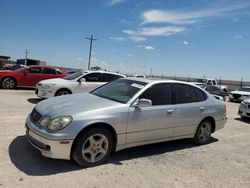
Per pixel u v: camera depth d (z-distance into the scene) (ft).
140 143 18.13
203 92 22.70
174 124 19.79
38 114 16.19
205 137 22.63
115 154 18.30
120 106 16.96
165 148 20.77
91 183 13.84
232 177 16.39
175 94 20.26
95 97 18.92
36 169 14.82
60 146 14.62
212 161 18.84
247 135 27.78
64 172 14.78
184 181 15.21
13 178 13.58
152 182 14.67
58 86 38.37
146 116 17.93
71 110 15.67
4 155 16.26
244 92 77.77
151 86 18.99
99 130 15.88
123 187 13.78
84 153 15.52
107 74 42.16
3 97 41.09
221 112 23.44
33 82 54.54
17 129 22.02
